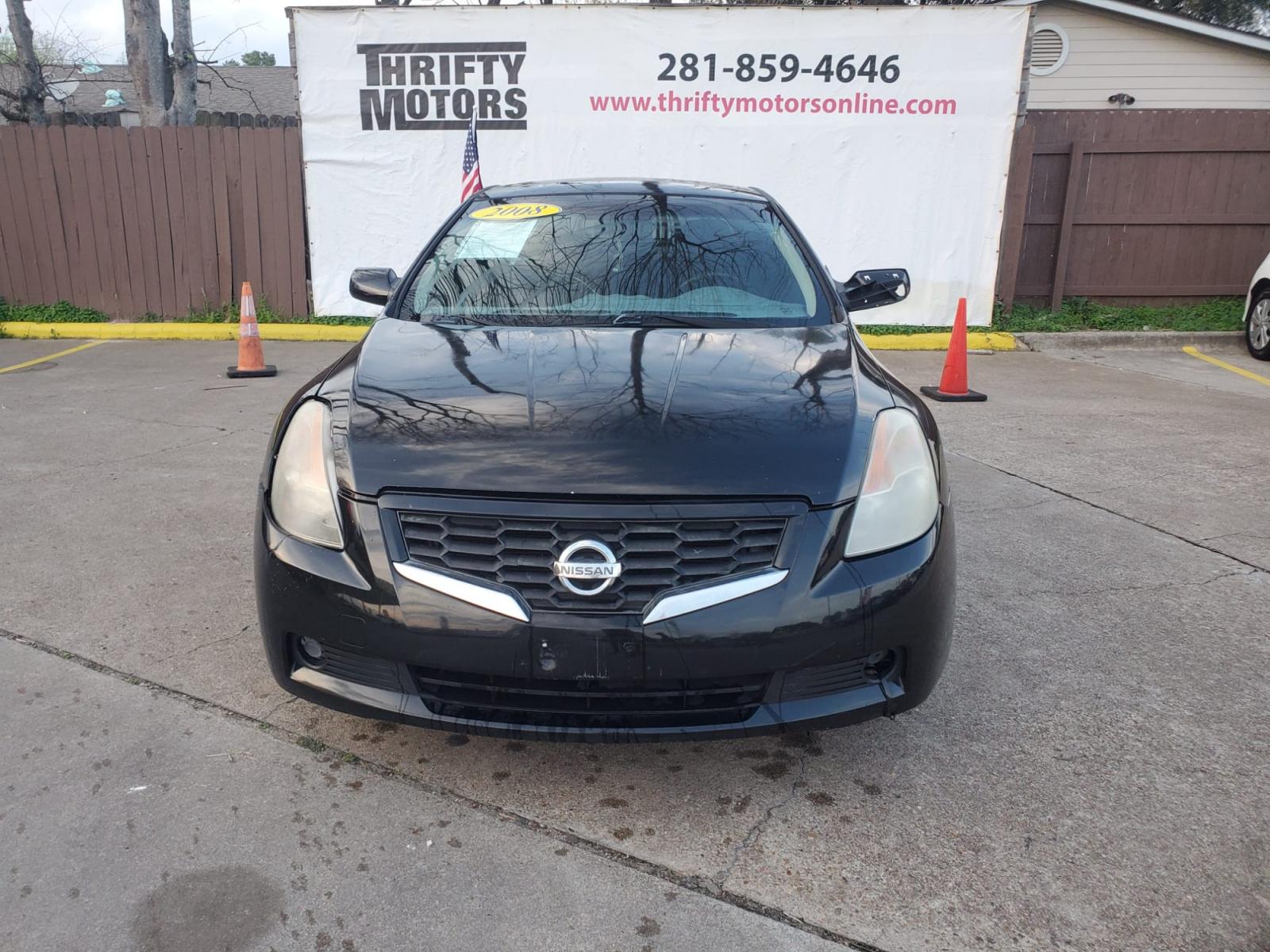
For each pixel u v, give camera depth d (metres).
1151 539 4.32
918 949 1.97
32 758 2.55
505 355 2.79
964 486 5.07
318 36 9.30
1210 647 3.30
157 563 3.88
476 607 2.14
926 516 2.39
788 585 2.16
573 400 2.48
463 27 9.22
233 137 9.63
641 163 9.50
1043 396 7.31
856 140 9.34
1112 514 4.65
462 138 9.48
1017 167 9.48
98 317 10.04
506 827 2.33
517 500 2.18
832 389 2.60
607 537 2.14
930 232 9.52
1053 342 9.33
